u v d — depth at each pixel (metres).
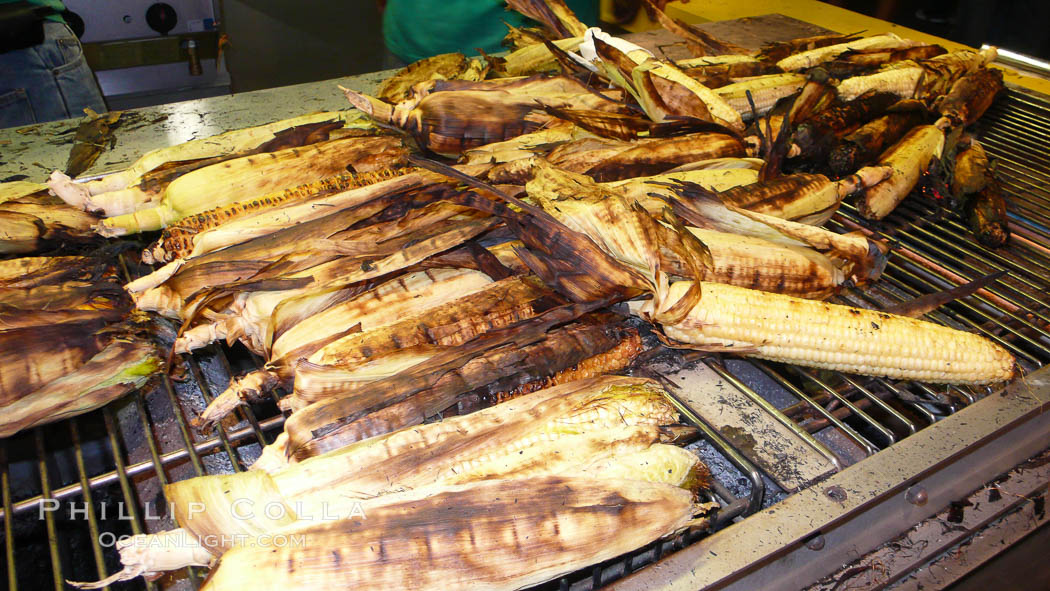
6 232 0.49
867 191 0.61
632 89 0.65
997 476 0.42
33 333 0.39
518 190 0.51
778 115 0.68
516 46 0.79
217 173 0.53
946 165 0.67
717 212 0.51
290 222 0.49
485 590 0.32
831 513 0.35
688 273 0.46
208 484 0.32
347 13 1.89
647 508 0.34
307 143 0.59
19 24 0.77
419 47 0.96
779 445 0.41
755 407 0.43
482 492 0.33
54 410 0.40
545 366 0.41
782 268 0.49
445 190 0.47
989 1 1.28
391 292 0.45
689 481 0.37
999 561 0.39
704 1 1.16
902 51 0.85
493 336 0.40
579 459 0.36
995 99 0.88
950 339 0.46
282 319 0.44
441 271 0.47
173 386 0.46
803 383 0.50
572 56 0.69
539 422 0.37
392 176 0.52
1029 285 0.56
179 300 0.44
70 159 0.62
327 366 0.39
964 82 0.79
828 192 0.56
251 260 0.44
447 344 0.42
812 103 0.68
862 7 1.61
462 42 0.95
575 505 0.33
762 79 0.74
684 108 0.64
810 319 0.45
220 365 0.49
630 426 0.38
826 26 1.06
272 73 1.62
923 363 0.46
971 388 0.48
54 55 0.87
